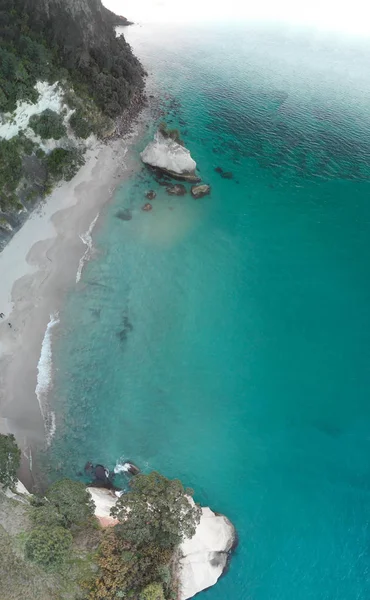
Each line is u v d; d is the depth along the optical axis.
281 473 35.41
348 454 36.31
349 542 32.53
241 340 42.66
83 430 36.28
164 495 28.20
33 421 35.78
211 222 52.44
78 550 28.20
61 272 44.88
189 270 47.56
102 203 52.00
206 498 34.09
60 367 39.03
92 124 55.16
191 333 42.84
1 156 44.78
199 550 30.36
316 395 39.34
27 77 46.16
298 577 31.19
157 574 26.84
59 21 53.25
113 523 30.38
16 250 44.78
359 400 39.06
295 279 47.56
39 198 48.78
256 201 55.34
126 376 39.56
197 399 38.91
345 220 53.81
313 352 41.97
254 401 38.94
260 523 33.25
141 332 42.38
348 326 43.81
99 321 42.34
